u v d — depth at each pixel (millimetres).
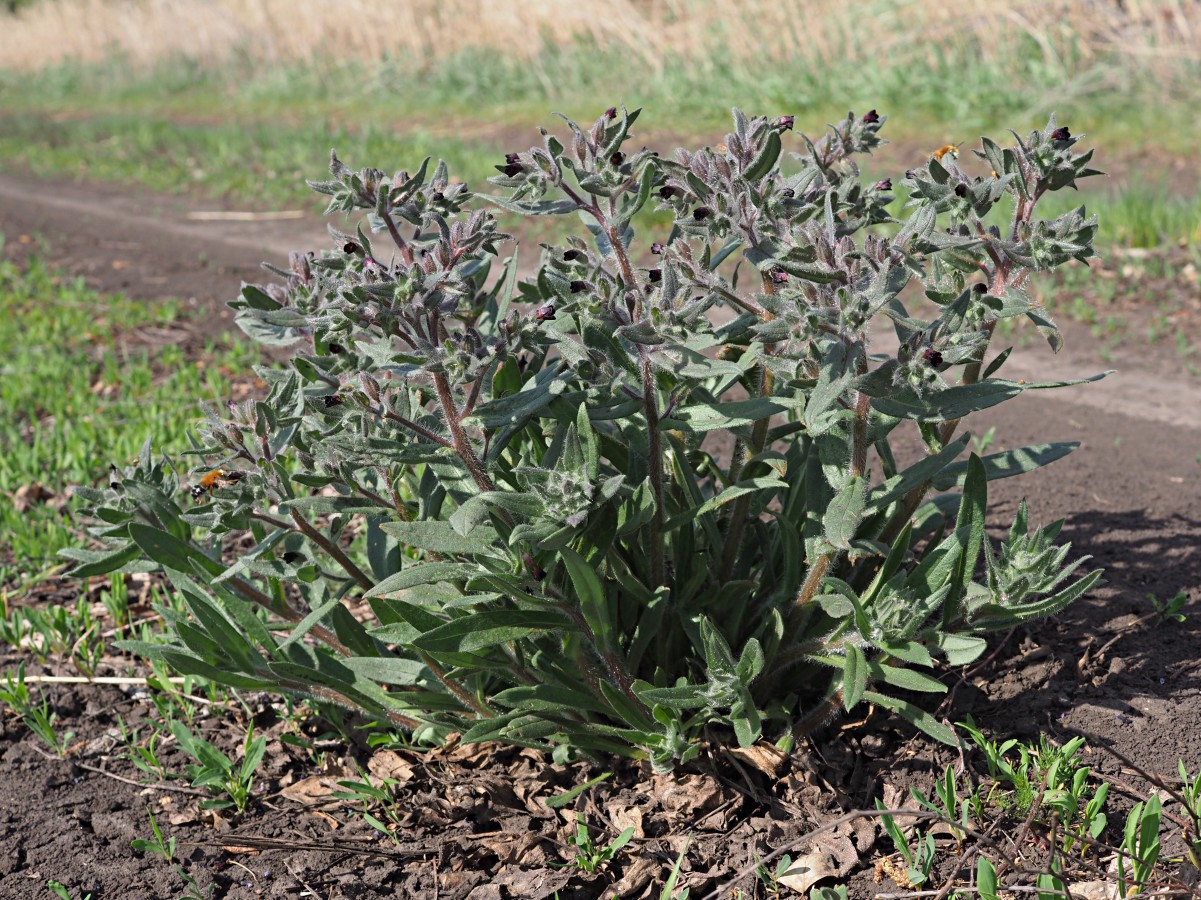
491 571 2309
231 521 2434
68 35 24984
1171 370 5770
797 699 2869
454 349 2145
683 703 2422
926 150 10781
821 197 2508
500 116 15102
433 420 2385
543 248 2584
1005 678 3014
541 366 2635
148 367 6098
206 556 2646
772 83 13055
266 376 2709
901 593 2389
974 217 2455
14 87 24906
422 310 2150
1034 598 3297
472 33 17297
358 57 18781
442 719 2822
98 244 9867
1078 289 7066
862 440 2420
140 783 2953
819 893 2377
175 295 7895
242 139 15070
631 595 2812
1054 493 4195
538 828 2682
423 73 17781
